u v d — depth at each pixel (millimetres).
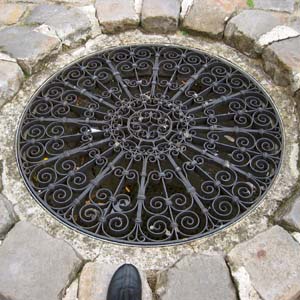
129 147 1407
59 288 1055
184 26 1763
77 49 1727
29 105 1528
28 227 1157
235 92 1600
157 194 1409
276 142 1434
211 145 1421
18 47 1630
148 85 1602
